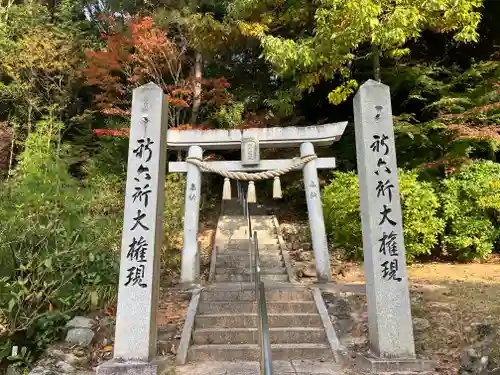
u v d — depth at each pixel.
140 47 11.39
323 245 8.10
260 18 11.88
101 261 6.47
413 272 8.24
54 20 14.80
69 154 12.48
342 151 13.82
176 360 5.04
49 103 13.08
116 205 9.48
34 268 5.42
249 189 8.84
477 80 11.44
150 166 5.20
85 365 4.88
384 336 4.68
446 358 4.78
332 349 5.20
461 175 9.45
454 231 9.03
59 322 5.48
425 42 13.30
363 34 9.00
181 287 7.56
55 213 6.24
